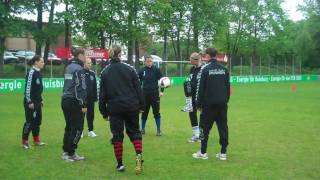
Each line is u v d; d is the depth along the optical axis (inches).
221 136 324.5
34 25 1455.5
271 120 554.9
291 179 272.1
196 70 382.3
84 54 322.3
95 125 507.5
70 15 1373.0
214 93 317.7
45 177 275.4
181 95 1013.8
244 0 2112.5
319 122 536.1
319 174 283.7
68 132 321.4
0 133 442.9
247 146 377.4
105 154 344.8
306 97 985.5
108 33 1440.7
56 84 1155.3
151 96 432.1
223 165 308.0
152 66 436.8
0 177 274.5
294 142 396.8
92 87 420.5
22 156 335.0
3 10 1289.4
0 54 1309.1
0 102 786.8
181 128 487.2
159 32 1635.1
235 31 2138.3
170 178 273.6
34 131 374.0
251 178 273.7
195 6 1674.5
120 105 283.3
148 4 1462.8
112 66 289.3
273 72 2096.5
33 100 359.9
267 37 2176.4
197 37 1742.1
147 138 420.5
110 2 1384.1
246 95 1049.5
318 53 2261.3
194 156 332.5
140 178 273.9
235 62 2058.3
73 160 321.1
